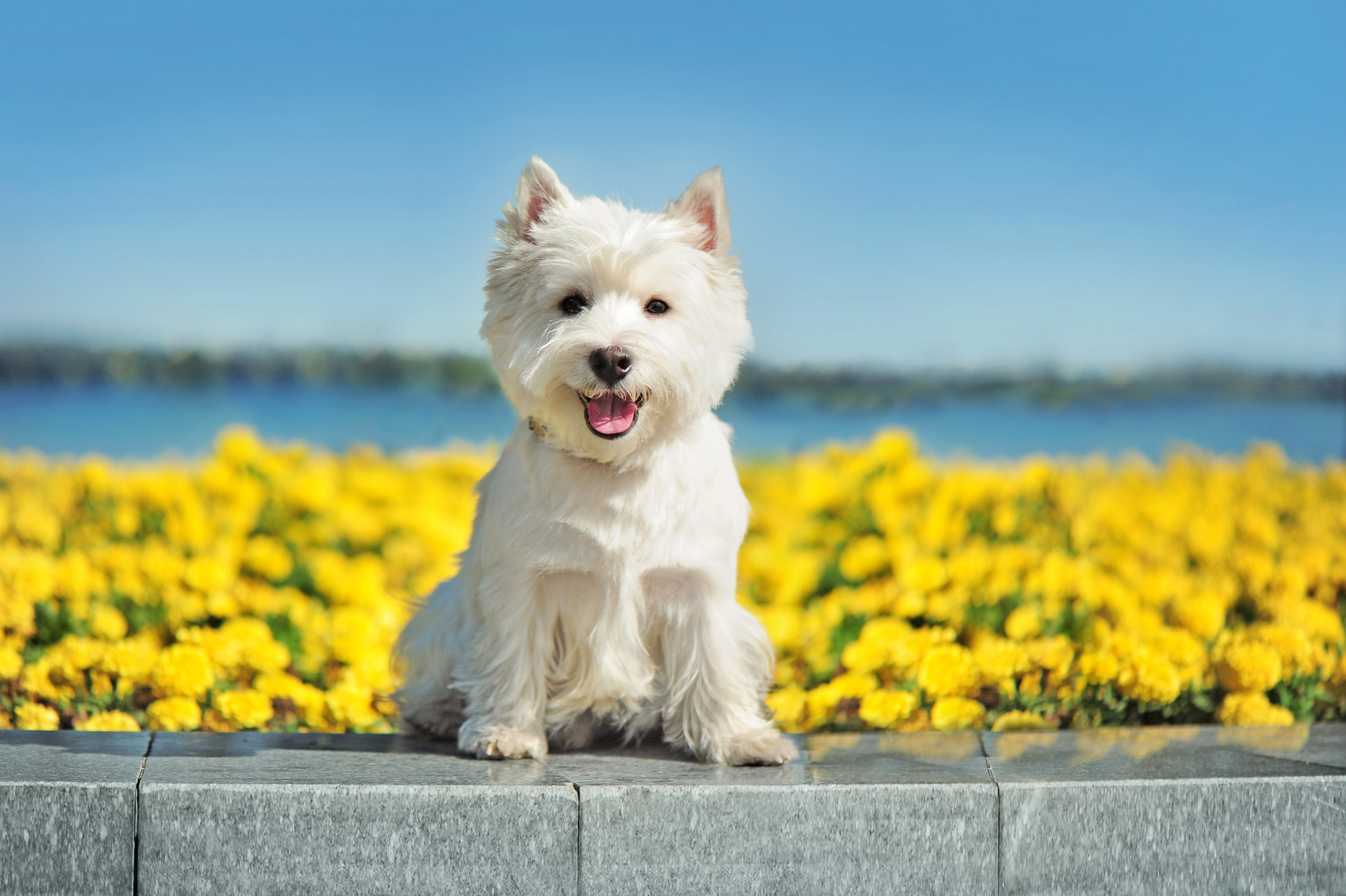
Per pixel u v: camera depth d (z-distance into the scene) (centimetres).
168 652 373
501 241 322
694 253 314
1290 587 441
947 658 387
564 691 321
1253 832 282
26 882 255
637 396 289
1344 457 661
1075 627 420
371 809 258
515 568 305
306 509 533
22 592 404
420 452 657
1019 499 535
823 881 269
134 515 495
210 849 256
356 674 400
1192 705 391
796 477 607
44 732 327
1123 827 278
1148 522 520
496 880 261
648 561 300
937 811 272
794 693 401
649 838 265
